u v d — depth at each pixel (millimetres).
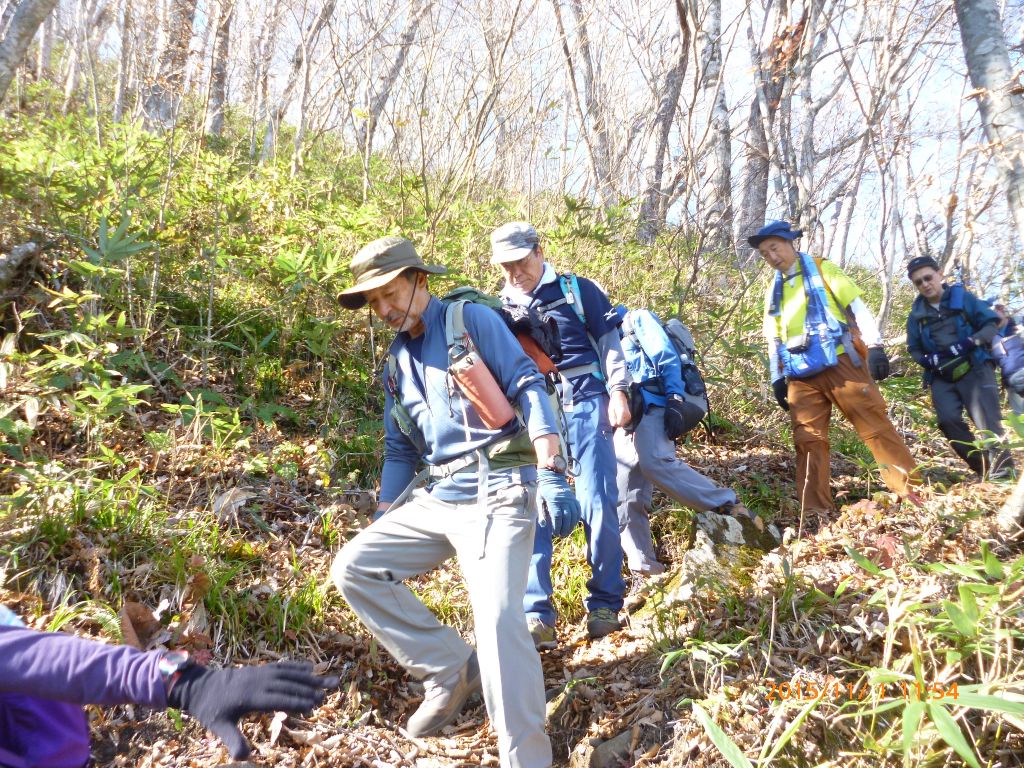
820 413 4629
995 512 3736
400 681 3268
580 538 4273
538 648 3543
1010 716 2291
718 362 6527
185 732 2740
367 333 5414
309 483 4250
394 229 6004
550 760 2643
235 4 7832
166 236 4910
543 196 9148
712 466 5344
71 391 4125
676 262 7496
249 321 5191
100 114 7523
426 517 2795
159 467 3920
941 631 2592
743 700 2801
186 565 3227
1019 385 4898
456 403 2723
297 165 7793
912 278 5371
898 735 2531
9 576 3000
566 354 3732
